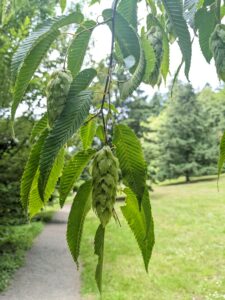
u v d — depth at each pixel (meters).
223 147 0.83
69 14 0.74
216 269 7.54
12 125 0.73
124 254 8.97
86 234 11.17
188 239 10.12
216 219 12.54
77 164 0.74
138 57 0.72
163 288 6.64
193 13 0.99
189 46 0.77
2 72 5.58
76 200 0.76
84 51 0.81
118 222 0.73
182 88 25.11
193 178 27.77
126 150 0.67
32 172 0.71
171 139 25.36
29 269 8.12
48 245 10.48
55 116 0.64
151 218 0.74
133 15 0.93
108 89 0.70
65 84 0.66
